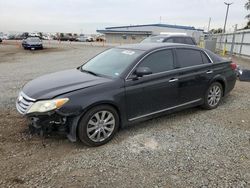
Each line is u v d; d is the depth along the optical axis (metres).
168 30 67.25
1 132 4.28
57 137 4.14
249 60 17.05
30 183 2.97
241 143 3.99
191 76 4.99
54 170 3.23
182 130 4.48
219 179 3.04
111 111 3.99
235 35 20.86
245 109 5.65
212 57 5.55
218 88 5.66
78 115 3.68
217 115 5.26
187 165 3.34
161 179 3.05
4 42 45.59
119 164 3.38
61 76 4.51
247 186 2.92
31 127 4.17
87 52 24.88
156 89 4.46
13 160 3.45
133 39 66.50
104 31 70.38
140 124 4.74
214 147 3.85
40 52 25.09
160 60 4.64
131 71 4.23
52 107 3.57
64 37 65.50
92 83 3.98
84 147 3.86
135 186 2.92
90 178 3.07
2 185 2.92
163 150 3.75
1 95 6.63
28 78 9.38
